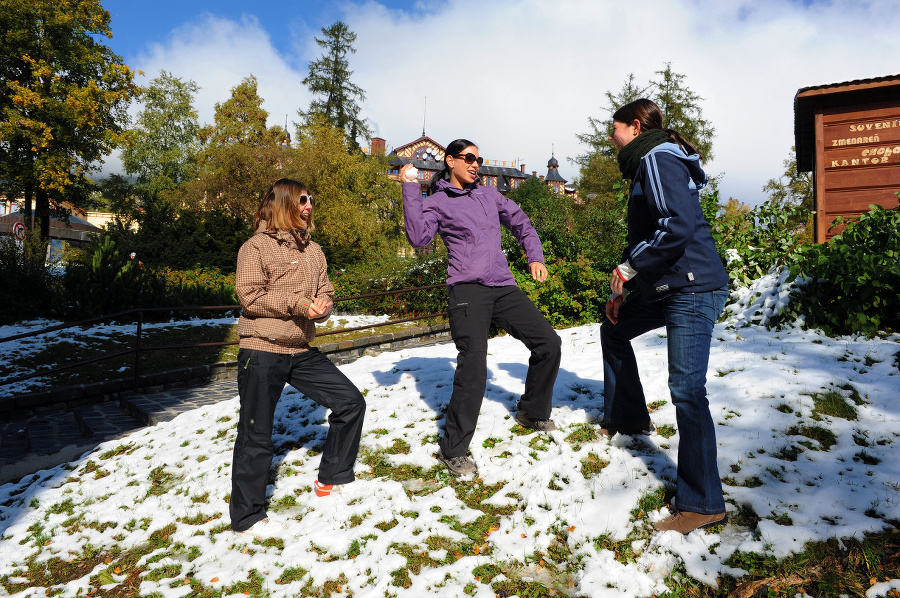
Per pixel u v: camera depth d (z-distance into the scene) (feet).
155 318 41.81
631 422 11.02
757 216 21.66
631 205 8.89
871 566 6.86
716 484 7.95
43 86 88.58
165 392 25.84
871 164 23.80
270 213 9.78
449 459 11.01
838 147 24.39
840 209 24.32
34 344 31.65
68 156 89.86
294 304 9.41
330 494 10.73
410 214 10.89
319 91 152.76
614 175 117.60
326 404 10.55
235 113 125.70
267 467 9.99
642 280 8.54
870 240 15.72
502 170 285.84
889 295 14.69
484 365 10.81
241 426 9.76
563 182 296.92
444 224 11.16
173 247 62.59
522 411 12.23
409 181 10.99
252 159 98.53
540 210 44.91
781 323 16.67
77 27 90.94
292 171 106.52
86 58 90.48
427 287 28.73
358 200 126.82
